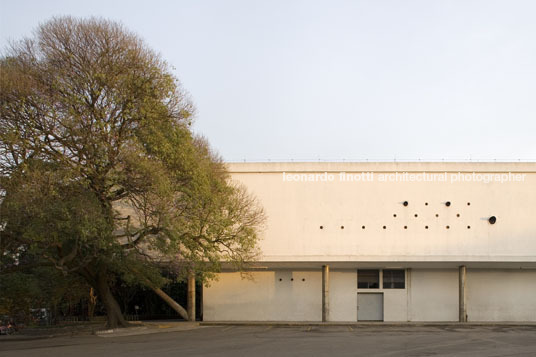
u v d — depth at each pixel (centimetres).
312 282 3441
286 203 3266
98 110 2122
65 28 2178
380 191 3253
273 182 3284
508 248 3170
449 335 2377
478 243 3184
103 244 2033
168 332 2580
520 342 2073
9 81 1955
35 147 2000
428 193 3238
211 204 2419
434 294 3416
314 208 3256
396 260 3192
